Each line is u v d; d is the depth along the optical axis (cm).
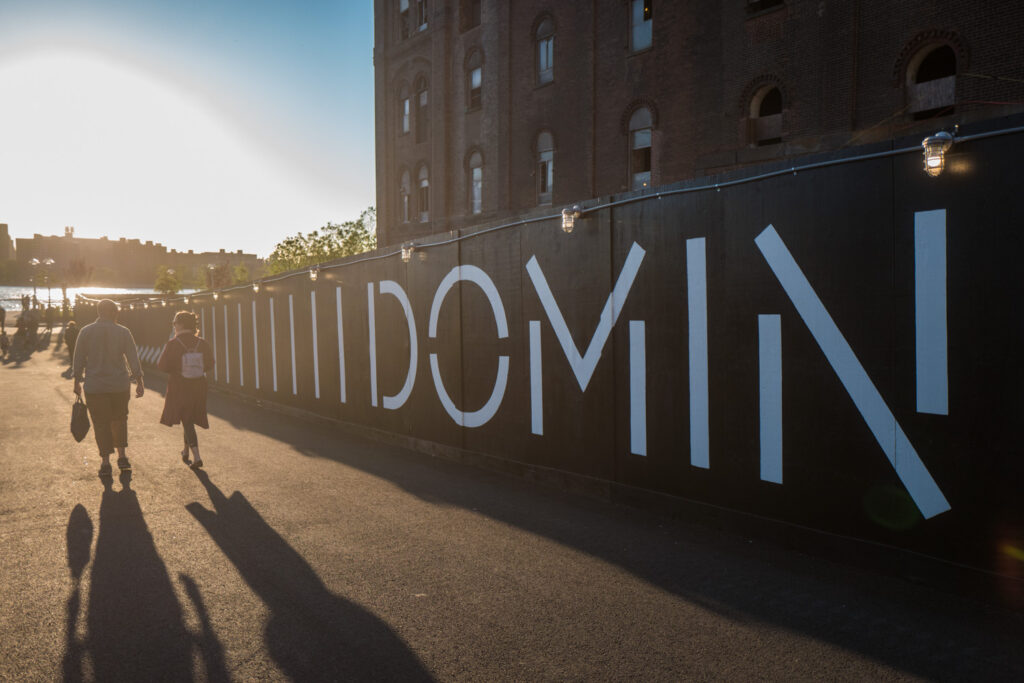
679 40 1947
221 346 1664
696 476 564
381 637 364
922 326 419
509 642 357
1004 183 382
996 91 1320
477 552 498
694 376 562
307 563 477
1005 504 387
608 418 642
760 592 419
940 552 415
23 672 330
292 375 1287
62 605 408
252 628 376
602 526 561
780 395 500
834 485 469
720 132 1856
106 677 324
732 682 315
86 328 747
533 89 2408
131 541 526
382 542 521
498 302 773
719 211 537
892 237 432
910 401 426
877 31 1502
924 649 343
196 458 792
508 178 2520
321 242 4109
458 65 2745
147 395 1591
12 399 1473
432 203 2878
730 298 531
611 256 633
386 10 3120
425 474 765
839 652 342
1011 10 1296
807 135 1627
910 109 1462
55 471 776
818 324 473
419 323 912
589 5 2194
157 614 395
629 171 2119
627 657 340
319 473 768
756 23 1719
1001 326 386
